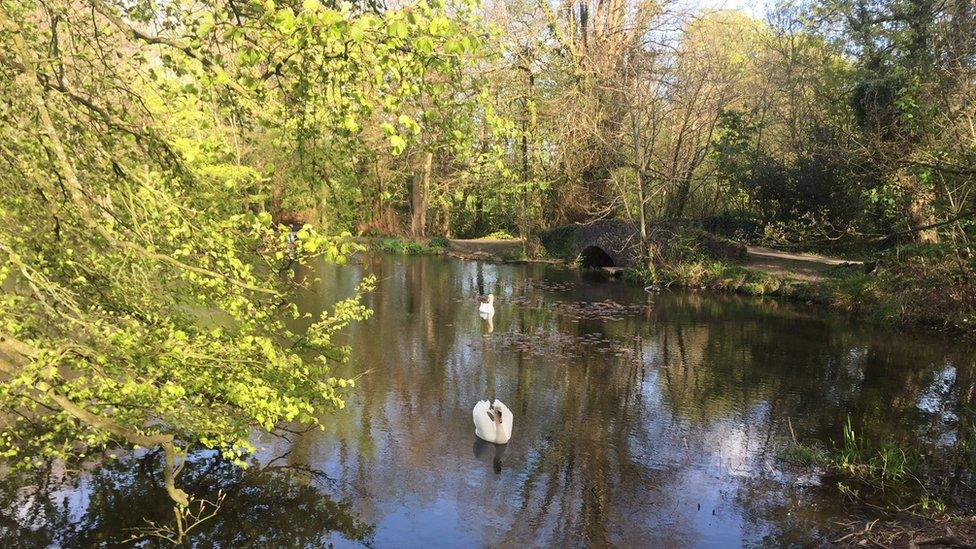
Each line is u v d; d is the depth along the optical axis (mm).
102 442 6918
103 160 6180
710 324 17938
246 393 6422
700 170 34688
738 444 10062
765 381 13055
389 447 9820
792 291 21578
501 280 25547
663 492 8586
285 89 5695
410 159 31266
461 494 8500
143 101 6492
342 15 4344
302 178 6848
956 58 14438
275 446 9703
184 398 6906
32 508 7727
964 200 14617
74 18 6445
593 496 8500
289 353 6965
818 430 10570
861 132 19016
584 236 28875
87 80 6668
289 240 6262
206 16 4977
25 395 5934
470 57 5496
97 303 6488
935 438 10219
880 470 9062
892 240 20312
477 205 41219
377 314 18812
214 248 5965
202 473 8742
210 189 6465
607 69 26484
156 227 5805
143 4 6215
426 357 14484
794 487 8680
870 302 18891
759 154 28688
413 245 35031
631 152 28016
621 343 15891
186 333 6977
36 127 5922
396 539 7445
